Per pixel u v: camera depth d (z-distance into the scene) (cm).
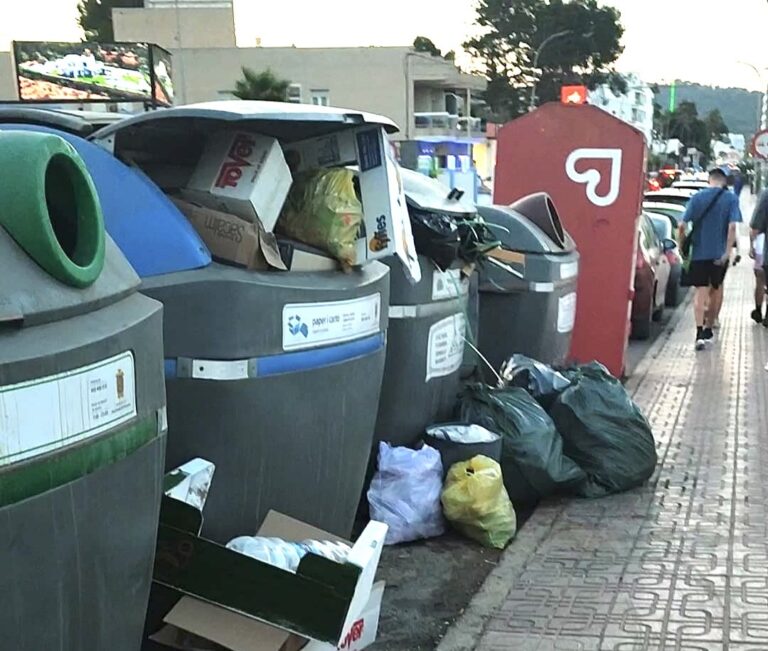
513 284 653
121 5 8425
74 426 208
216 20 6247
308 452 366
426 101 6159
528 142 820
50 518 203
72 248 232
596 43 8462
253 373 338
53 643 209
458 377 556
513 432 512
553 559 445
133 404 230
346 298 369
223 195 354
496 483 470
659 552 450
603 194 810
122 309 236
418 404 505
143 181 343
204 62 5625
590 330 833
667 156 10031
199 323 331
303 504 371
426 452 481
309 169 398
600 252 819
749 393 800
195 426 337
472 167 6462
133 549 233
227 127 372
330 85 5731
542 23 8394
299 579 286
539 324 659
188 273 332
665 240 1398
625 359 863
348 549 334
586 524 489
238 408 338
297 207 385
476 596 406
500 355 663
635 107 11181
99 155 341
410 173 550
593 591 407
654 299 1249
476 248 536
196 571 292
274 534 346
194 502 318
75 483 209
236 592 290
